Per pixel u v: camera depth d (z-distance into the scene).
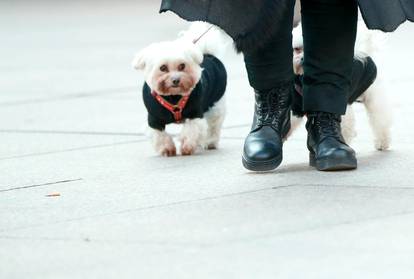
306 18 5.94
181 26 19.89
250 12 5.45
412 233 4.52
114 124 8.66
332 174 5.96
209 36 7.62
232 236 4.61
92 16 23.91
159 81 7.00
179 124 7.88
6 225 5.11
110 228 4.91
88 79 12.18
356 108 8.96
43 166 6.80
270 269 4.06
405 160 6.38
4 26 21.33
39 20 22.94
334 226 4.70
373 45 6.69
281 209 5.09
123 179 6.22
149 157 7.07
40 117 9.22
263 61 5.94
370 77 6.52
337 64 5.98
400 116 8.32
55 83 11.85
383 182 5.66
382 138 6.80
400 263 4.06
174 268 4.16
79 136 8.08
